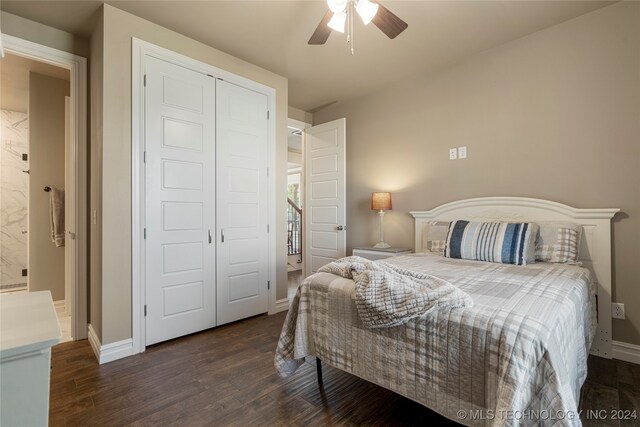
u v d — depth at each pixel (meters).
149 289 2.49
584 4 2.33
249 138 3.20
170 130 2.63
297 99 4.15
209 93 2.89
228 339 2.67
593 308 2.10
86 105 2.71
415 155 3.51
